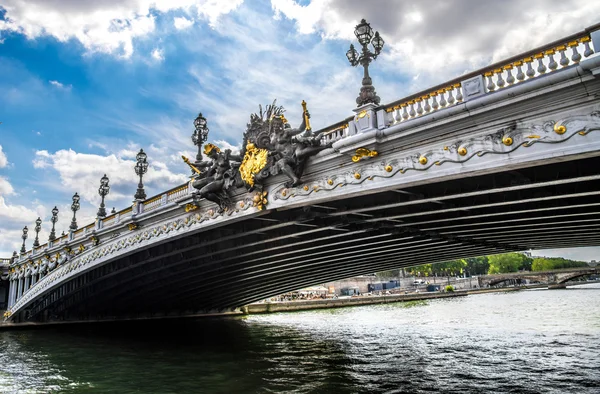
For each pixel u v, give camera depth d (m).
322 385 24.05
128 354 37.72
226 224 33.53
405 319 65.62
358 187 23.80
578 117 16.70
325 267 54.12
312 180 26.38
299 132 27.09
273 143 28.59
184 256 44.56
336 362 31.11
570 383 23.45
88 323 68.25
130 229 42.81
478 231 36.34
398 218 30.09
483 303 97.25
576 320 53.62
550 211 29.72
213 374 28.05
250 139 30.00
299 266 51.53
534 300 99.88
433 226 33.31
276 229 36.50
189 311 79.38
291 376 26.62
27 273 68.62
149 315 73.88
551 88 16.91
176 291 62.12
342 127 25.27
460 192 23.44
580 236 40.75
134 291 60.41
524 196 24.33
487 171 19.14
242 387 24.12
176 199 36.84
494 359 30.67
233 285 62.50
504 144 18.42
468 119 19.44
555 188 23.70
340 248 40.72
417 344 39.03
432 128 20.58
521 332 44.47
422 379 25.09
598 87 16.19
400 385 23.75
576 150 16.61
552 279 172.88
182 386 24.94
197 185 33.88
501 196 25.23
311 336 47.41
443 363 29.75
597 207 27.75
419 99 21.53
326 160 25.38
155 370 30.14
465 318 62.72
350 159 24.33
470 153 19.48
